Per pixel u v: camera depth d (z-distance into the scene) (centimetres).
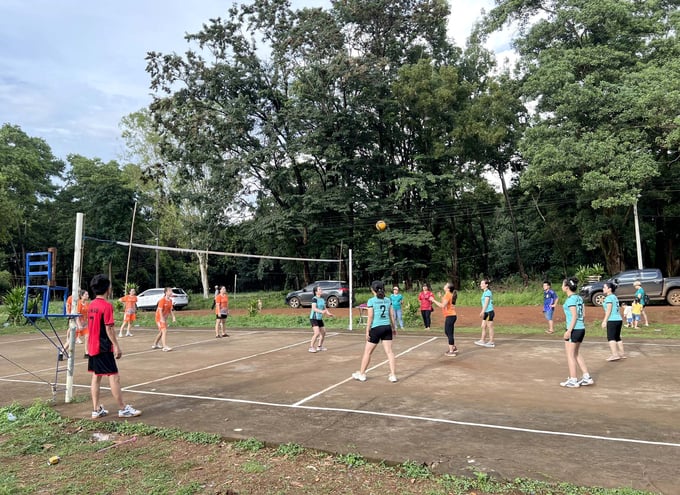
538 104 2566
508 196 3781
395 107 3109
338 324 1812
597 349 1077
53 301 3441
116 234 4138
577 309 707
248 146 2970
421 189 2848
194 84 2919
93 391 589
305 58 2852
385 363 945
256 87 3028
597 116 2252
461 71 3469
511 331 1484
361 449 457
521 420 543
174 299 2884
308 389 723
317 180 3450
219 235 3044
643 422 529
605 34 2483
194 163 2928
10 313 2086
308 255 3145
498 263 4131
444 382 757
